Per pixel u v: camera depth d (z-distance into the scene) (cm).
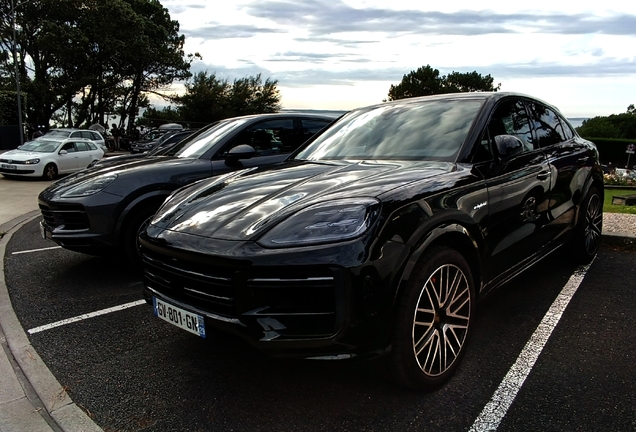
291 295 215
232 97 4409
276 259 213
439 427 223
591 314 349
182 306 246
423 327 241
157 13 4128
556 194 372
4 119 2984
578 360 283
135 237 451
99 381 278
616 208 782
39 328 355
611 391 249
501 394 249
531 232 334
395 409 238
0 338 342
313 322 214
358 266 211
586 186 426
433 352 248
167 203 310
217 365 292
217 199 278
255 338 217
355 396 252
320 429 225
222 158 510
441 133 324
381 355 224
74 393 266
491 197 286
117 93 4025
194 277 238
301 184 277
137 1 3962
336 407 242
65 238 430
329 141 382
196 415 241
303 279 212
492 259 289
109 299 415
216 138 529
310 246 214
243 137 533
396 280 222
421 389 248
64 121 3981
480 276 280
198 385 270
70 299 416
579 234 430
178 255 241
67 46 3112
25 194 1159
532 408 236
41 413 250
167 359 303
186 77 4231
